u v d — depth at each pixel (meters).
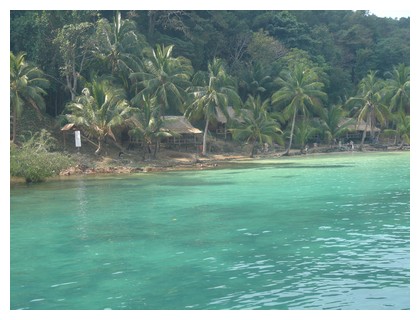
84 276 14.43
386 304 11.84
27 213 24.45
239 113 60.72
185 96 57.72
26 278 14.31
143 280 13.96
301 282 13.45
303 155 64.88
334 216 22.38
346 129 72.50
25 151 38.75
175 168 48.06
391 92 75.81
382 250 16.45
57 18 56.38
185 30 76.62
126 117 51.62
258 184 34.34
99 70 59.53
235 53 84.50
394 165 47.53
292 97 66.44
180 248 17.34
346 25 115.31
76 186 35.00
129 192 31.55
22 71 49.62
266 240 18.16
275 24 96.19
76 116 50.19
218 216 23.02
